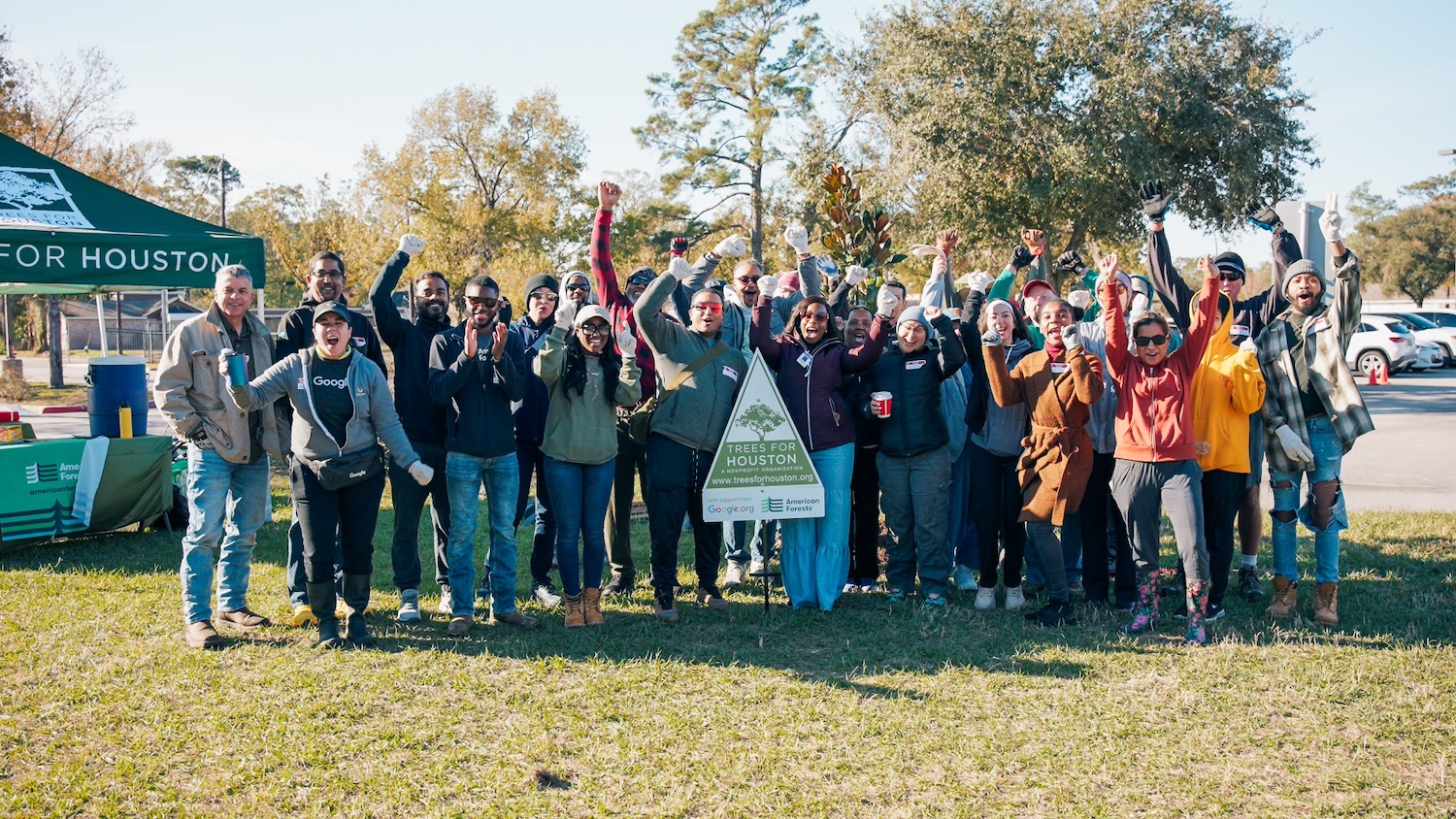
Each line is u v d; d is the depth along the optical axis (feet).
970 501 21.62
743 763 12.94
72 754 13.19
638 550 25.81
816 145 103.86
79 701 14.90
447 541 18.49
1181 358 17.79
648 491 19.58
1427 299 225.76
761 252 125.90
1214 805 11.82
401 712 14.60
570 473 18.60
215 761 12.99
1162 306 20.01
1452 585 20.93
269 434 18.26
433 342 18.62
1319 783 12.34
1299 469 18.61
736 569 22.65
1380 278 232.32
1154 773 12.64
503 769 12.81
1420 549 24.25
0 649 17.07
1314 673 15.80
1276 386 18.79
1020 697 15.15
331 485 16.97
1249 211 23.35
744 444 19.48
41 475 24.72
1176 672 16.08
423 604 20.49
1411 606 19.47
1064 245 83.92
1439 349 93.76
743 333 22.70
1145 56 74.23
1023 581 22.53
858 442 21.54
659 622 19.26
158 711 14.52
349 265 121.19
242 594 18.83
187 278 29.30
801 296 24.52
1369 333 90.38
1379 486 35.73
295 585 19.16
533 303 20.92
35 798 11.91
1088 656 16.93
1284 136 76.28
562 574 18.79
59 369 94.68
